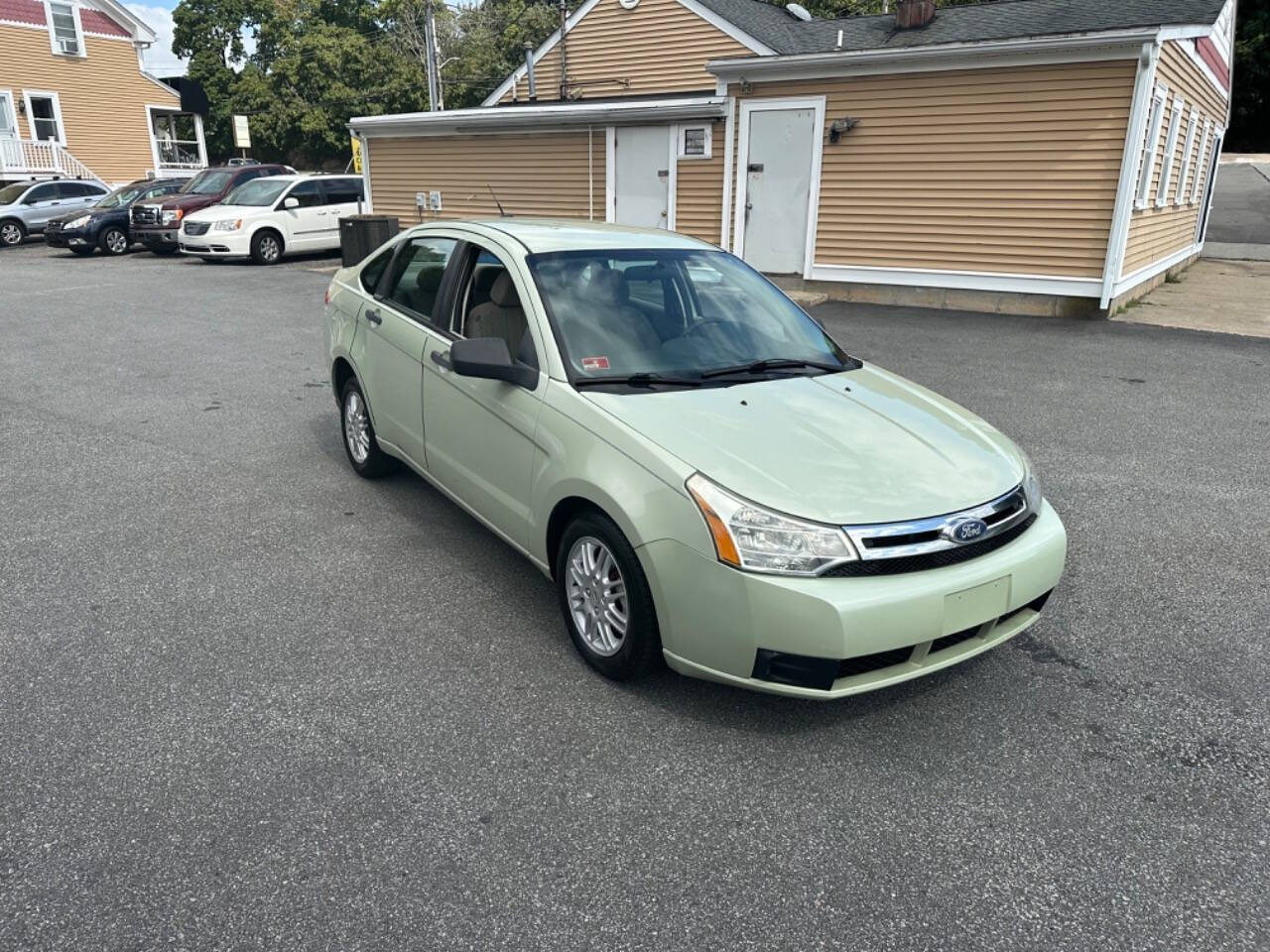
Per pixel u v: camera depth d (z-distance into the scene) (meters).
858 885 2.50
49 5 28.56
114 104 30.91
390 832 2.66
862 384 3.97
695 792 2.86
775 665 2.91
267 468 5.89
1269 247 20.89
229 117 48.81
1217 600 4.22
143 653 3.61
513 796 2.82
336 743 3.06
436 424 4.43
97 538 4.73
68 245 20.25
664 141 14.47
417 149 17.67
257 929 2.31
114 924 2.31
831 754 3.06
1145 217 12.92
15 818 2.67
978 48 11.31
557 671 3.52
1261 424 7.06
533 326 3.80
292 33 50.16
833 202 13.16
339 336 5.49
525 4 48.47
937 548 2.95
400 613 3.98
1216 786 2.93
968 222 12.17
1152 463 6.14
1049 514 3.45
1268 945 2.32
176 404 7.50
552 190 16.02
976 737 3.17
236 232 18.11
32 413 7.18
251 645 3.69
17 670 3.47
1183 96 13.79
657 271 4.28
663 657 3.24
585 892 2.45
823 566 2.84
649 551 3.06
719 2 18.39
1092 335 10.55
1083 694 3.44
